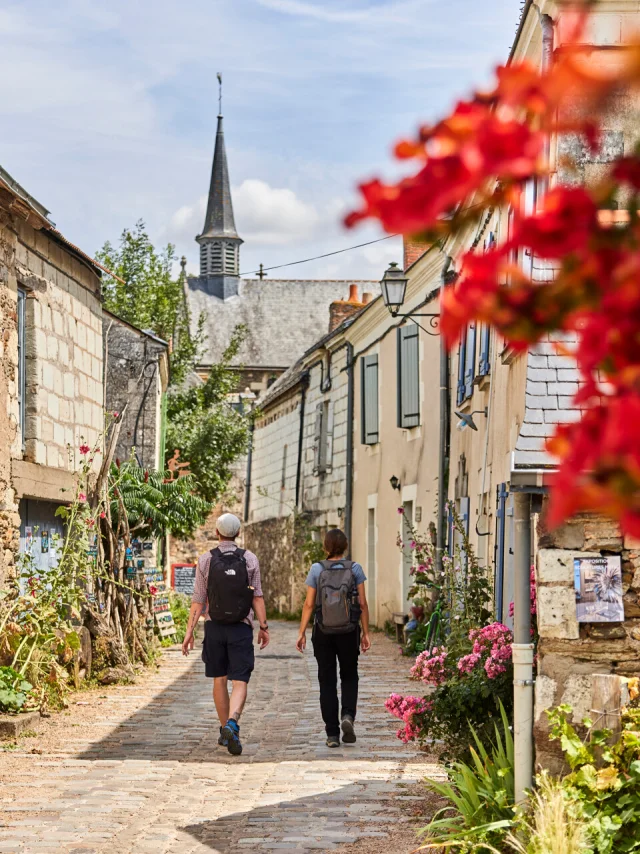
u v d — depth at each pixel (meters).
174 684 12.48
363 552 21.81
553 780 5.04
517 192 1.39
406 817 6.33
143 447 19.56
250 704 11.19
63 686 10.48
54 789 7.15
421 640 14.61
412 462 17.88
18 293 11.27
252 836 5.98
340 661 8.86
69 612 12.54
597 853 4.50
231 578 8.54
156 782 7.36
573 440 1.29
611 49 6.64
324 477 26.09
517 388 9.21
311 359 26.89
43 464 11.79
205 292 65.56
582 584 5.32
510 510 9.37
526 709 5.26
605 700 4.97
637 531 1.25
